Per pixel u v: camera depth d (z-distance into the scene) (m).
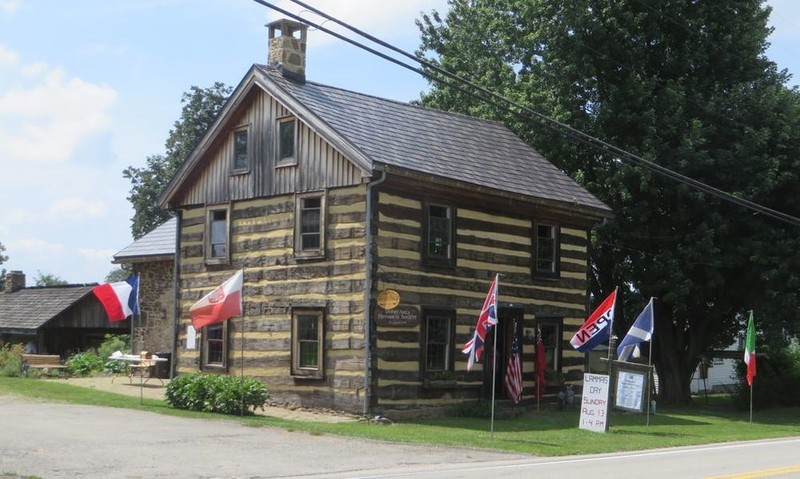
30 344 38.50
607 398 21.81
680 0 32.31
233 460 14.34
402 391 22.30
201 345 25.80
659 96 32.19
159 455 14.49
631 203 32.06
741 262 30.81
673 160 31.09
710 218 31.27
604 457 16.50
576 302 27.73
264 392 21.73
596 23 32.09
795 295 30.94
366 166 21.55
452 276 23.83
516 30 36.31
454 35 43.53
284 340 23.59
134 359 27.19
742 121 31.70
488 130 29.56
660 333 34.59
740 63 33.31
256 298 24.47
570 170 33.16
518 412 24.72
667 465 15.04
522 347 25.83
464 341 24.03
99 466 13.16
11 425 17.48
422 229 23.14
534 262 26.38
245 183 25.17
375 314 21.78
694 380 49.94
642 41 32.53
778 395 35.31
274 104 24.61
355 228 22.25
